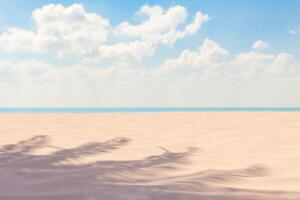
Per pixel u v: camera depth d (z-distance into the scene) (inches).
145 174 139.5
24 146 243.3
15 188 106.1
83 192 98.0
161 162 177.5
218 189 103.7
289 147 218.7
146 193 96.5
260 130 318.0
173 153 211.5
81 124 425.4
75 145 249.0
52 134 317.4
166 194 95.3
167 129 352.8
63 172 136.9
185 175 136.9
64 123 442.9
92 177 124.9
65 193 98.0
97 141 269.9
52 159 183.2
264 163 168.7
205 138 277.1
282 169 151.7
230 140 260.5
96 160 184.7
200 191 100.1
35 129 364.2
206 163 173.9
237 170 151.0
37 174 131.6
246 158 186.5
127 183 115.6
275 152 202.5
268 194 98.8
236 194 97.6
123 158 194.1
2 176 128.3
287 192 102.0
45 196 95.5
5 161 176.2
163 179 126.8
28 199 93.0
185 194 95.7
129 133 323.0
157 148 233.9
